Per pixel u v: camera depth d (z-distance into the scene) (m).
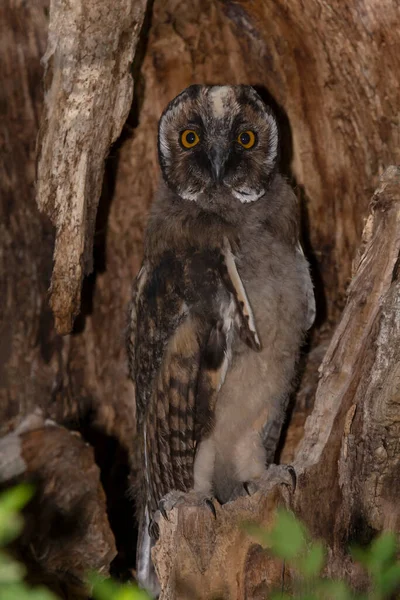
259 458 7.09
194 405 6.70
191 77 8.36
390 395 5.35
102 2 6.64
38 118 7.76
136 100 8.38
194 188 7.00
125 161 8.60
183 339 6.63
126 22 6.78
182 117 7.08
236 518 5.30
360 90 7.02
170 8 7.90
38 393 8.45
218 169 6.85
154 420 6.99
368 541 5.58
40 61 7.62
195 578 5.24
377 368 5.41
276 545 4.75
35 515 7.68
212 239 6.76
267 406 6.99
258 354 6.72
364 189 7.53
